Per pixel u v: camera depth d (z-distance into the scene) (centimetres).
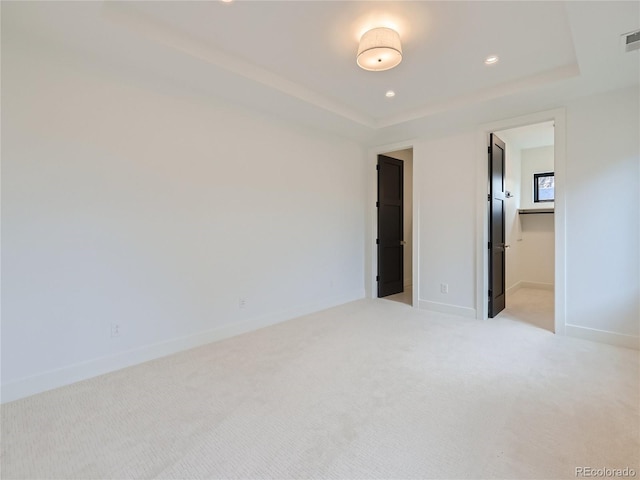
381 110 394
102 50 241
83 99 249
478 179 402
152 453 169
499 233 438
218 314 335
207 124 322
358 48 247
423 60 276
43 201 233
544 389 229
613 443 172
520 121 368
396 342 326
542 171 591
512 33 238
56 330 239
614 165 309
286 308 403
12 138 221
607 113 311
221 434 184
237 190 349
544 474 153
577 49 237
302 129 416
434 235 442
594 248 321
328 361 281
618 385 233
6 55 219
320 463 161
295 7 212
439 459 163
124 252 271
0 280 219
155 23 229
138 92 276
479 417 198
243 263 357
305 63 285
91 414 203
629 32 215
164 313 296
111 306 265
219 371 263
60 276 241
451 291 429
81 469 158
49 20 205
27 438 180
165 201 295
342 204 481
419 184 456
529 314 427
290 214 405
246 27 234
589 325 327
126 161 271
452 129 422
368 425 191
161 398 222
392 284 556
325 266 457
